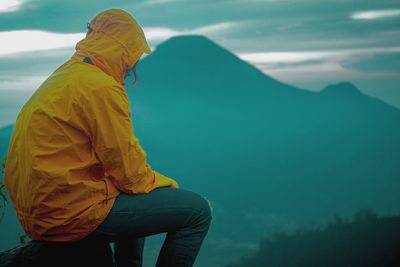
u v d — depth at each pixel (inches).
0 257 81.5
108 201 76.3
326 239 4335.6
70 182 72.3
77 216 73.7
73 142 73.0
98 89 73.1
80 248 82.7
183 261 83.4
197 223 83.4
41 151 72.3
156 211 79.5
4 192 94.7
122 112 74.1
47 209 72.9
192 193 83.8
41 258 81.7
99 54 78.2
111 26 79.2
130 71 84.3
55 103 73.2
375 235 4367.6
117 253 95.2
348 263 3782.0
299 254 4269.2
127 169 75.4
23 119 76.1
